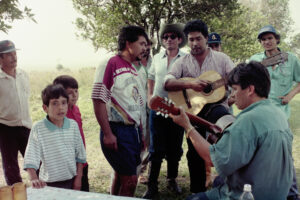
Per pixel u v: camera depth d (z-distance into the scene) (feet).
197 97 11.40
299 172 14.83
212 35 14.67
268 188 6.13
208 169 12.97
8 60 12.31
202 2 29.30
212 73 11.34
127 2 27.84
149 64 14.67
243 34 31.17
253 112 6.19
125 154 9.42
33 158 8.18
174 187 13.14
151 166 12.51
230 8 29.86
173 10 29.01
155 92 13.32
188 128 7.52
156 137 12.39
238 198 6.42
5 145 12.75
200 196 7.28
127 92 9.32
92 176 15.31
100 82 8.96
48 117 8.71
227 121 8.83
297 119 26.73
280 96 13.23
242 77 6.37
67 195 6.21
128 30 9.36
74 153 9.03
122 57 9.52
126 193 9.69
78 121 10.40
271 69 13.23
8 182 13.03
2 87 12.35
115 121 9.36
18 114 12.69
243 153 6.00
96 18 29.12
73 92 10.07
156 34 29.27
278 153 6.05
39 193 6.33
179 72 11.96
